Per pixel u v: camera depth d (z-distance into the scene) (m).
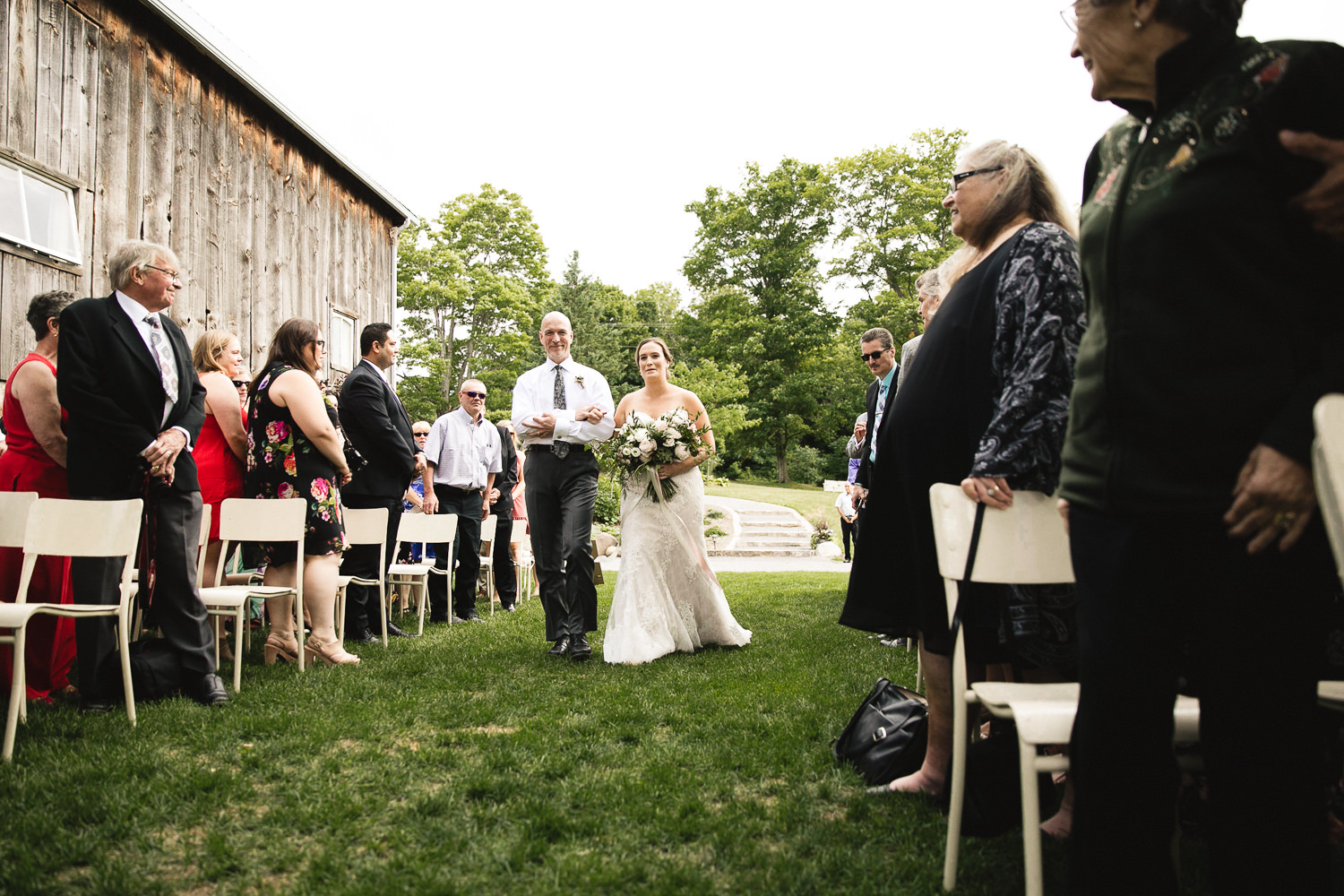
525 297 33.59
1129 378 1.40
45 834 2.12
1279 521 1.23
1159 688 1.42
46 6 5.51
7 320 5.18
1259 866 1.33
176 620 3.50
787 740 3.01
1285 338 1.28
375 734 3.07
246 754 2.76
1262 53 1.30
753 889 1.93
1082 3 1.51
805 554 16.48
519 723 3.29
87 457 3.28
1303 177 1.26
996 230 2.35
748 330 36.00
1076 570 1.52
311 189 8.84
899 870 2.00
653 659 4.61
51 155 5.54
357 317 9.93
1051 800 2.30
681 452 4.79
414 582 6.51
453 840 2.16
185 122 6.82
